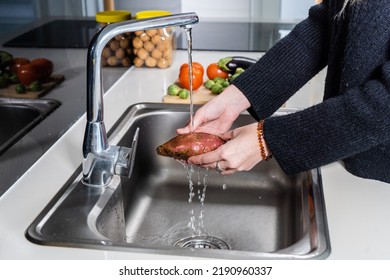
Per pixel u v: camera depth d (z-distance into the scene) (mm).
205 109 1179
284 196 1325
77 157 1199
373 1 974
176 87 1555
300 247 858
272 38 2209
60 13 1428
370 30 982
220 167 1023
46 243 870
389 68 951
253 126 1011
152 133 1424
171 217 1280
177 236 1204
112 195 1047
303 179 1127
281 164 993
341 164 1158
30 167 1158
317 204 989
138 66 1876
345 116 943
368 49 992
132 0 2396
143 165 1404
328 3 1199
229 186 1380
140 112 1414
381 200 1011
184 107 1434
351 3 1000
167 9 2465
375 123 924
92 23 1771
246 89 1186
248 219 1268
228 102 1187
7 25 1129
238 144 995
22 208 989
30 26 1233
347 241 881
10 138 1113
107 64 1687
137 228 1234
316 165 980
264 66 1204
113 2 2080
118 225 1094
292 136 970
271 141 978
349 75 1028
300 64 1211
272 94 1202
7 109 1113
